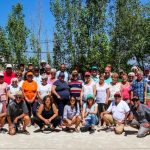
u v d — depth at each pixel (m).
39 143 12.48
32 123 15.66
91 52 22.53
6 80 16.44
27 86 15.38
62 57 23.45
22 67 17.36
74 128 15.11
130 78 16.11
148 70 16.41
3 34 26.81
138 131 13.73
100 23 23.00
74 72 15.67
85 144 12.37
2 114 14.36
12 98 15.26
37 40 26.70
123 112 14.41
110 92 15.81
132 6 25.02
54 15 23.25
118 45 24.72
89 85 15.59
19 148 11.77
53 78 16.36
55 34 23.45
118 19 24.53
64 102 15.35
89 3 23.11
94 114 14.45
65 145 12.21
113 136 13.68
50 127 14.96
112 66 24.52
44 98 14.39
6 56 26.83
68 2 23.11
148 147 12.02
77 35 22.83
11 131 13.81
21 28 26.97
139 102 13.92
